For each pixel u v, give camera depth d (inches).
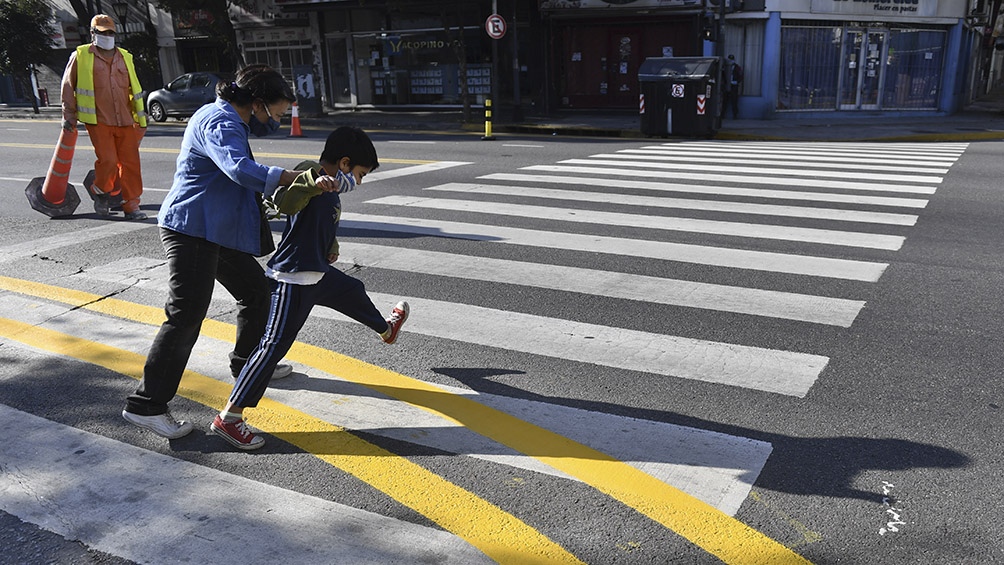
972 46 1091.9
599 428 148.9
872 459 136.3
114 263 269.1
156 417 144.8
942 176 433.4
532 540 114.5
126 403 160.9
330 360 182.5
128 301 227.8
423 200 379.9
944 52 972.6
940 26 959.6
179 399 162.4
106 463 136.9
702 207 350.9
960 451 138.6
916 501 123.4
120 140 332.2
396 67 1064.8
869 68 943.7
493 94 889.5
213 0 998.4
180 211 138.8
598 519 119.6
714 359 181.3
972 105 1127.0
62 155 332.5
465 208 358.0
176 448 142.5
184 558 110.6
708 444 142.2
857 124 855.7
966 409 154.6
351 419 153.3
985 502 123.0
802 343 190.1
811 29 908.0
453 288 238.4
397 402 160.6
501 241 294.7
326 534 116.0
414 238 301.3
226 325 206.1
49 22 1246.9
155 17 1219.2
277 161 549.6
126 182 337.7
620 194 386.3
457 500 125.1
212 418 154.3
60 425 151.3
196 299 141.9
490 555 111.1
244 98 139.6
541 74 960.3
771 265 257.1
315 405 159.3
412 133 809.5
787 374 172.4
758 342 191.2
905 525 117.3
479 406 158.6
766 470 133.2
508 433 147.3
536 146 622.8
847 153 550.9
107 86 322.0
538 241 293.6
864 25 926.4
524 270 256.1
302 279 139.6
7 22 1076.5
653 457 137.9
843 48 926.4
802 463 135.3
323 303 160.1
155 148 642.2
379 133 808.3
